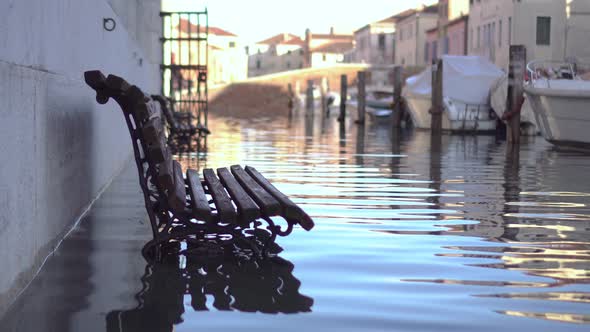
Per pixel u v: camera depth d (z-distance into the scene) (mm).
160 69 24484
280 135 27797
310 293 5000
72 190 7105
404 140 25188
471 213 8648
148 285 5133
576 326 4355
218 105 71438
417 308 4680
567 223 7988
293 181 11969
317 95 66062
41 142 5477
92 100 8688
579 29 48312
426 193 10516
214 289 5062
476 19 60344
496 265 5906
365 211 8719
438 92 29781
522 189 11086
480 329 4277
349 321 4391
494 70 31750
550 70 23531
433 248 6555
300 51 135500
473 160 16703
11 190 4484
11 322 4254
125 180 11266
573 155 18375
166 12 24000
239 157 16734
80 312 4477
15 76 4551
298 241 6781
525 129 28188
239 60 126500
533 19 48656
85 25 7977
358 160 16422
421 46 84562
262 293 4977
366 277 5453
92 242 6516
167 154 6988
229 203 6090
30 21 5016
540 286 5262
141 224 7441
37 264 5391
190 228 6023
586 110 20094
